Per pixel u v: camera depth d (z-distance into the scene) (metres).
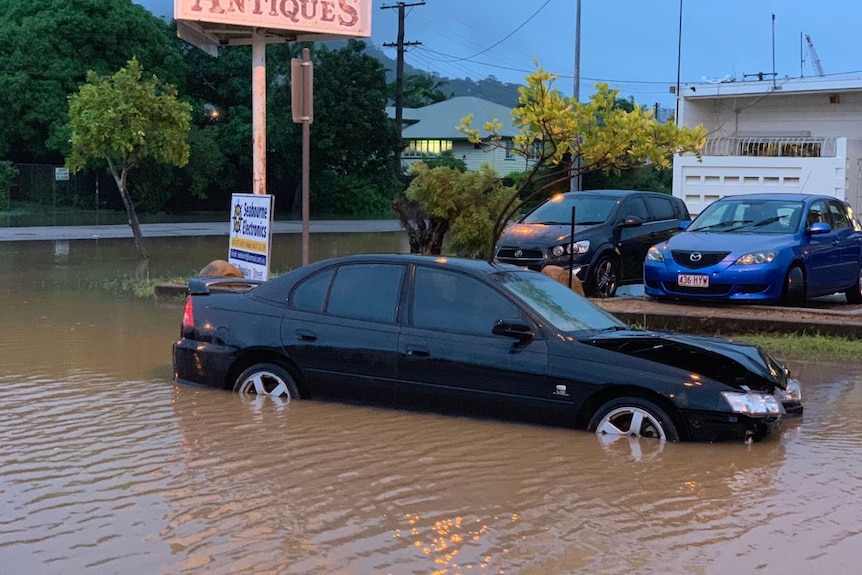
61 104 42.22
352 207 51.91
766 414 6.57
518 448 6.54
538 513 5.31
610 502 5.51
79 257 22.80
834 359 10.62
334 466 6.12
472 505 5.43
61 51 42.62
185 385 8.30
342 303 7.68
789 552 4.80
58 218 38.66
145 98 22.03
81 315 13.23
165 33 46.75
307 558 4.65
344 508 5.36
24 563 4.57
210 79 50.62
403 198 17.33
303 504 5.42
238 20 15.14
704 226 14.17
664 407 6.70
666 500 5.56
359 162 50.53
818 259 13.51
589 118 10.67
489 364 7.03
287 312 7.81
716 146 22.78
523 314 7.12
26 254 23.41
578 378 6.80
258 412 7.43
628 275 15.66
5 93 41.44
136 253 24.31
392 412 7.42
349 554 4.70
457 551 4.75
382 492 5.63
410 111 67.81
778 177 20.33
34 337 11.34
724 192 20.92
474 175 16.92
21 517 5.20
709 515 5.32
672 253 13.20
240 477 5.89
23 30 42.00
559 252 14.52
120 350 10.46
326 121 48.94
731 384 6.64
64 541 4.85
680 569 4.57
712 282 12.74
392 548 4.79
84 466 6.11
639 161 10.98
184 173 45.91
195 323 8.14
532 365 6.92
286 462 6.20
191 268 20.31
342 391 7.56
